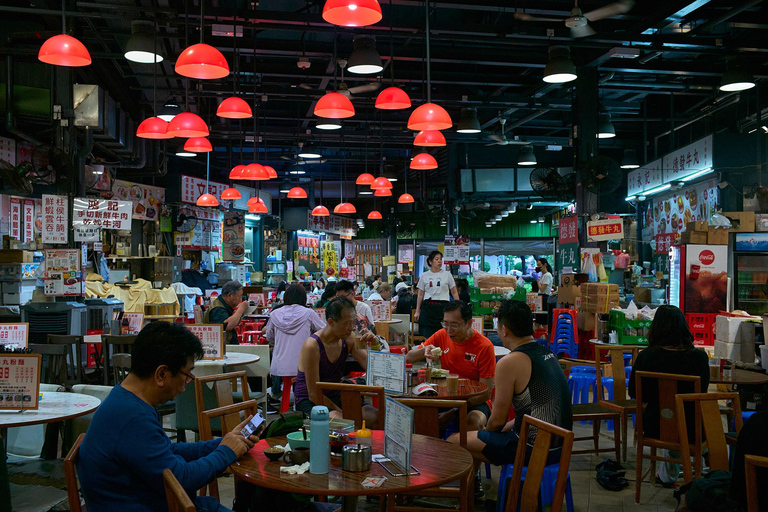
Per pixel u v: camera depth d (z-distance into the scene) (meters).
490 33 8.78
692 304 7.35
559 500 2.58
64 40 5.71
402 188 24.02
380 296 11.24
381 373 3.93
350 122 15.11
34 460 3.56
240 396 5.41
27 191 9.75
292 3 10.55
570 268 9.71
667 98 14.51
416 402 3.31
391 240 24.62
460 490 2.85
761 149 11.48
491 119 14.42
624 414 5.09
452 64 12.41
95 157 12.86
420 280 8.78
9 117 9.20
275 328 6.25
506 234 27.86
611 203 17.81
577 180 9.98
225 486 4.61
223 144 18.00
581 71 10.05
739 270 7.47
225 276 17.98
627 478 4.82
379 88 12.11
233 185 19.33
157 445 2.21
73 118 9.24
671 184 13.58
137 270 13.33
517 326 3.68
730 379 5.00
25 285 10.62
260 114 14.74
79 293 8.62
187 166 18.67
